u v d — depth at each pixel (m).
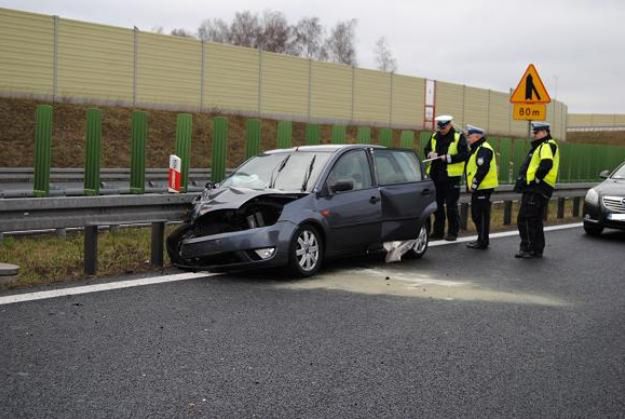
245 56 38.44
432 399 4.57
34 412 4.16
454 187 12.11
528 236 10.66
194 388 4.64
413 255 10.22
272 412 4.28
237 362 5.20
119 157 29.89
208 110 37.09
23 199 8.30
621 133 94.69
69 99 31.92
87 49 32.47
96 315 6.36
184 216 9.91
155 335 5.82
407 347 5.71
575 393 4.74
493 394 4.69
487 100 52.12
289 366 5.15
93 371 4.90
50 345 5.45
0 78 30.00
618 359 5.53
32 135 28.58
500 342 5.93
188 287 7.66
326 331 6.11
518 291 8.05
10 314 6.30
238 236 8.07
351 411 4.33
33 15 30.75
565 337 6.14
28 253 9.02
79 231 10.66
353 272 8.96
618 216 13.10
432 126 48.12
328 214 8.70
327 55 80.06
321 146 9.58
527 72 15.14
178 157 11.41
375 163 9.70
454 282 8.48
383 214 9.52
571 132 98.00
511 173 19.25
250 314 6.61
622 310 7.21
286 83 40.31
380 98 45.00
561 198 16.95
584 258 10.70
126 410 4.23
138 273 8.30
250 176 9.31
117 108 33.28
